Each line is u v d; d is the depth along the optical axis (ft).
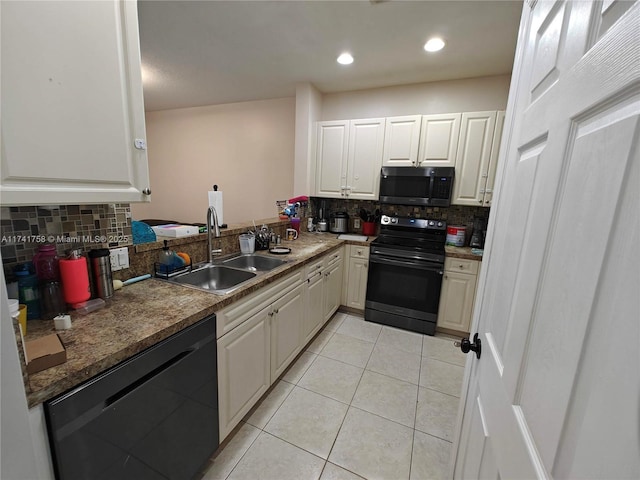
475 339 3.11
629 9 1.08
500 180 2.86
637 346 0.92
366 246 9.39
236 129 12.62
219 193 6.72
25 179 2.56
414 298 8.79
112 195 3.27
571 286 1.34
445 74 8.65
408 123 8.85
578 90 1.44
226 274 5.98
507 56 7.39
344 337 8.48
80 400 2.45
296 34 6.61
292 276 6.27
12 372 1.30
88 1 2.86
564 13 1.71
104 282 3.99
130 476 3.02
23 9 2.42
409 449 4.86
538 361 1.62
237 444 4.86
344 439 5.01
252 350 5.06
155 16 5.98
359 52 7.41
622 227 1.04
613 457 0.98
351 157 9.76
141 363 2.98
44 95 2.61
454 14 5.75
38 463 2.26
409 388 6.35
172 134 14.05
